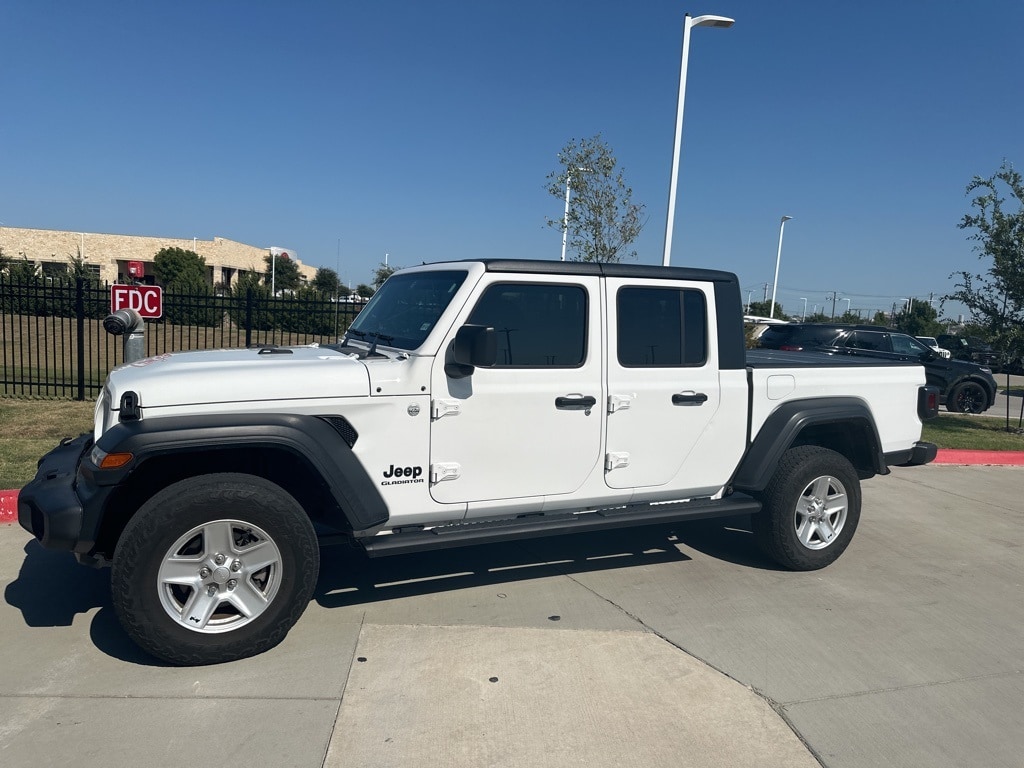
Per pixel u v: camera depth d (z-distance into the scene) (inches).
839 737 124.5
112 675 136.6
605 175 536.4
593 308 172.4
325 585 183.9
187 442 134.3
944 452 374.6
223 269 2016.5
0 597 169.0
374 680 137.4
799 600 184.5
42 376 497.4
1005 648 161.5
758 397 194.9
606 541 226.8
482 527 164.4
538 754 116.6
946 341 1027.3
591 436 173.6
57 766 110.0
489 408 161.3
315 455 143.3
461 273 165.0
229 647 139.8
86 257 1879.9
